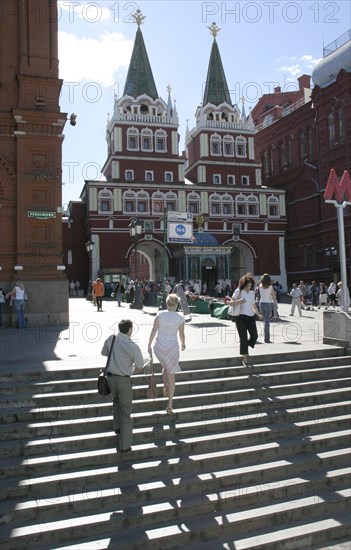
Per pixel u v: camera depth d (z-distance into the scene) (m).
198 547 5.66
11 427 6.98
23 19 18.08
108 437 7.02
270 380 9.43
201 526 5.83
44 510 5.73
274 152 61.34
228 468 6.96
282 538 5.88
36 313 17.34
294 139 57.22
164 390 8.05
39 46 18.16
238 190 56.44
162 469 6.65
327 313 12.11
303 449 7.62
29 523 5.60
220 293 42.88
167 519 5.95
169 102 56.00
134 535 5.61
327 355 11.00
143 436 7.23
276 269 57.25
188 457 6.96
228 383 9.06
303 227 55.09
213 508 6.21
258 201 57.12
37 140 17.78
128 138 53.84
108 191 51.81
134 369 6.95
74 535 5.52
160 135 54.91
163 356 7.67
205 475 6.66
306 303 34.38
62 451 6.77
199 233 46.28
